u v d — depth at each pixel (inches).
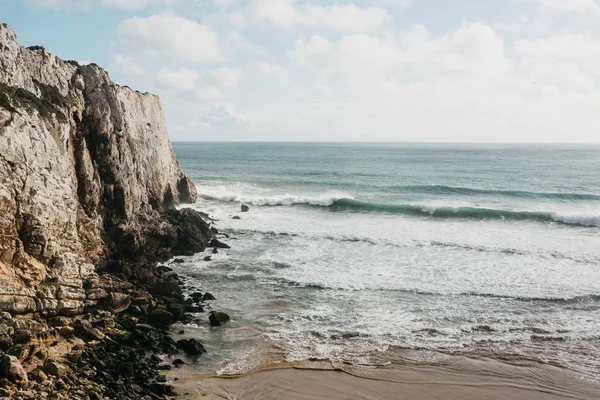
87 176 921.5
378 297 837.8
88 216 902.4
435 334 705.0
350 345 668.7
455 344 676.7
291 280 920.3
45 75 906.7
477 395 560.4
